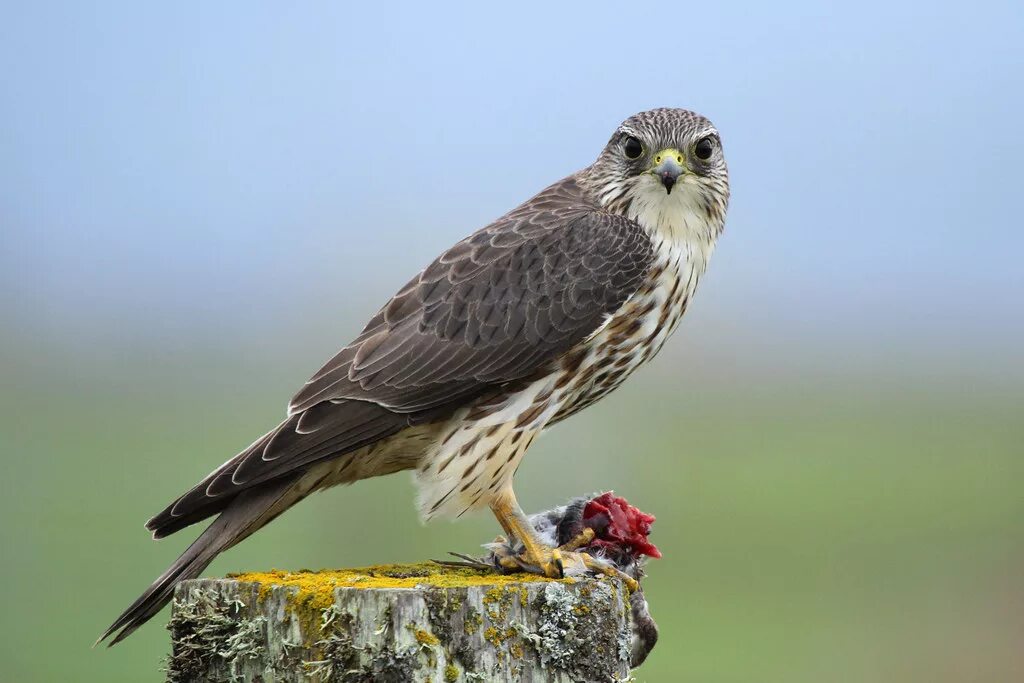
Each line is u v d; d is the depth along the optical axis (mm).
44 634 15578
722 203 9688
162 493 21844
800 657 15875
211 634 6871
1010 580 18234
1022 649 16250
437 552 17469
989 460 25938
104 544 18875
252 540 17828
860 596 17734
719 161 9688
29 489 21969
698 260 9555
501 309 8875
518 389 8914
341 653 6668
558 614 7098
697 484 22297
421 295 8953
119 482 22609
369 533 18094
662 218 9414
